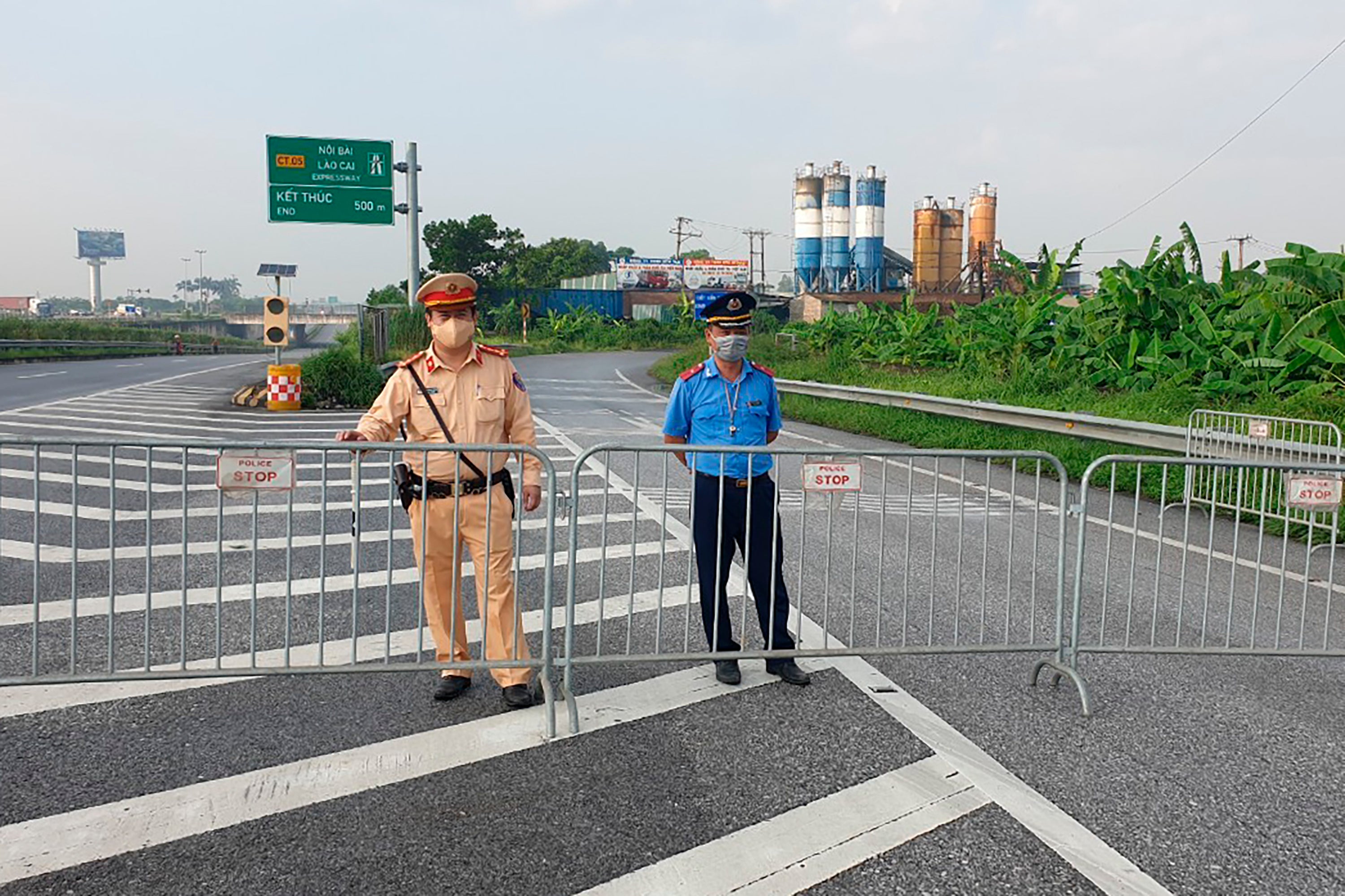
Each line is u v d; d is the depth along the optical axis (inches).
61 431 541.3
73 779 140.0
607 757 150.5
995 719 168.2
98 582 240.7
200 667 183.9
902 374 917.8
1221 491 362.9
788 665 183.6
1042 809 135.6
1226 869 121.5
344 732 158.4
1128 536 326.3
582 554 283.3
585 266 3585.1
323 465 163.6
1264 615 236.1
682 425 192.4
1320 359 516.1
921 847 125.0
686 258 3287.4
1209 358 594.6
